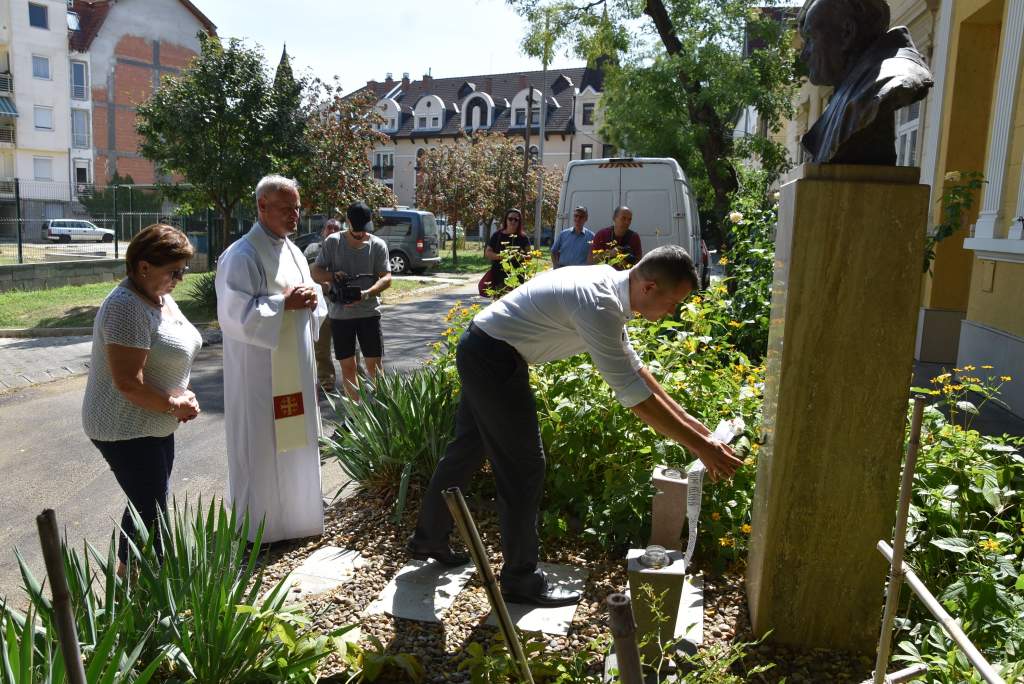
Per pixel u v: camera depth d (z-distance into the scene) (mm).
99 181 49281
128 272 3111
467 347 3170
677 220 10781
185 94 14367
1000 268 7234
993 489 3301
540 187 25656
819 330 2654
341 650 2648
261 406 3824
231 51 14484
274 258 3838
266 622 2596
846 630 2846
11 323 12391
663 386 4180
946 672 2357
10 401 7613
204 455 5746
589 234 9844
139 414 3076
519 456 3205
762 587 2859
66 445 6039
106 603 2492
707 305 5180
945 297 9000
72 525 4449
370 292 6227
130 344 2963
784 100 16844
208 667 2445
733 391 4301
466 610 3268
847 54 2770
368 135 19500
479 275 24734
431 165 33031
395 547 3875
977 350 7602
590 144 58812
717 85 15117
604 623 3139
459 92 65750
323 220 22750
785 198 2842
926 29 10531
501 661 2611
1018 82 7137
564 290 2994
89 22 48281
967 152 8867
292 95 15211
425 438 4469
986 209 7711
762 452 3029
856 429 2695
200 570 2613
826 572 2809
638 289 2938
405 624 3160
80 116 48219
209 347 10523
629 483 3785
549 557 3727
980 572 2828
